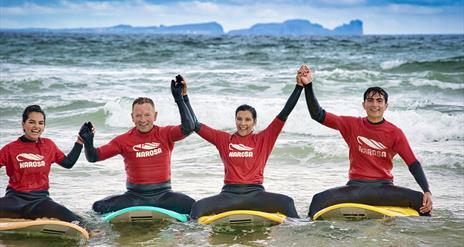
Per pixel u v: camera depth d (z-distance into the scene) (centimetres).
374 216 641
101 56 3634
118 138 675
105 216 657
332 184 846
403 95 1752
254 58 3491
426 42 7300
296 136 1186
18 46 5053
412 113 1284
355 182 671
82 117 1367
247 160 662
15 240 586
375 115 663
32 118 620
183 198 672
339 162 986
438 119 1248
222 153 673
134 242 586
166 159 679
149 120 665
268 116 1309
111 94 1742
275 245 573
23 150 623
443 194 783
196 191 800
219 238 595
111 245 577
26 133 628
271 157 1013
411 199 659
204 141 1131
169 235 606
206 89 1794
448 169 927
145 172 671
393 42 7369
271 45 6041
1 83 1900
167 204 668
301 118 1267
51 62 3116
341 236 595
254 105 1406
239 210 626
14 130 1222
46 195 635
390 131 663
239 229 623
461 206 719
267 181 863
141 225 640
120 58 3456
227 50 4641
